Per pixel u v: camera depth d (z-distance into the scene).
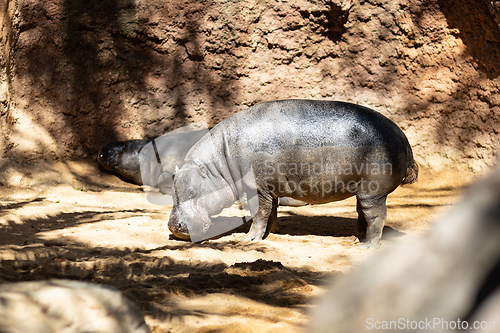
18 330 1.79
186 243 7.27
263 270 5.22
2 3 11.72
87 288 2.23
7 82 12.26
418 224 9.03
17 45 12.61
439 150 13.38
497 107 12.34
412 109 13.85
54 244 6.74
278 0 14.32
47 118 13.26
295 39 14.56
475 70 12.68
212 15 14.45
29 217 8.87
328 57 14.66
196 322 3.37
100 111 14.15
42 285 2.16
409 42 13.71
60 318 1.98
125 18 14.02
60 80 13.45
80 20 13.52
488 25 12.04
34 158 12.77
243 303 3.92
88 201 11.26
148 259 5.87
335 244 7.43
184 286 4.36
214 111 14.98
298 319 3.49
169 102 14.78
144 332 2.30
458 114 13.09
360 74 14.40
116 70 14.27
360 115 7.26
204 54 14.72
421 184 13.03
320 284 4.65
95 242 7.03
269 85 14.86
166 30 14.39
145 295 3.99
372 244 7.27
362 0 13.97
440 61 13.31
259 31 14.62
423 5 13.23
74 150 13.78
